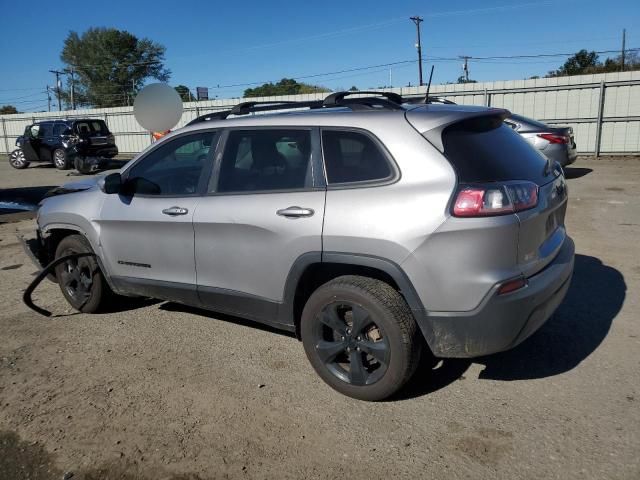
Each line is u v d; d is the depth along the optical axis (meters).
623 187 10.60
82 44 73.75
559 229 3.61
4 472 2.81
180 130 4.15
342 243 3.14
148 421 3.20
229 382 3.61
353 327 3.22
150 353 4.09
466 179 2.91
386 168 3.10
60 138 19.86
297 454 2.85
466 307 2.89
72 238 4.84
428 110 3.25
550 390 3.33
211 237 3.77
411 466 2.71
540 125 11.09
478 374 3.56
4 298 5.51
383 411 3.20
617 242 6.59
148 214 4.12
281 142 3.54
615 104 16.58
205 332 4.45
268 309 3.62
